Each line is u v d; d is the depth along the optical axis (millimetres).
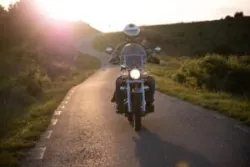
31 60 27500
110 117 8781
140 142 6047
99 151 5629
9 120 8789
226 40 91938
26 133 6977
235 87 16062
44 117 9172
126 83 6980
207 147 5520
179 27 113312
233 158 4906
